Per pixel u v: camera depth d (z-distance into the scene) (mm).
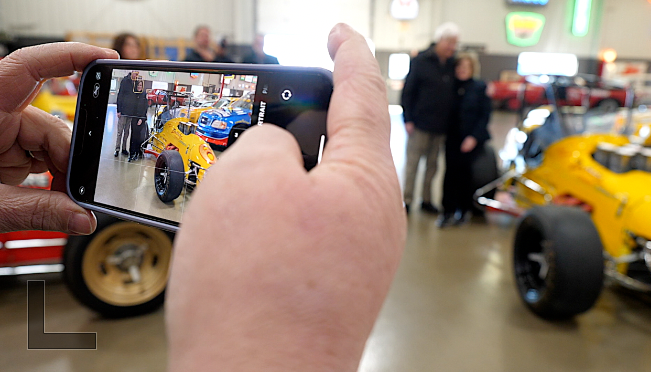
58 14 10703
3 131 709
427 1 12883
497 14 13391
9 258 1955
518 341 1930
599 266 1893
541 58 13758
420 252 2936
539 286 2168
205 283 259
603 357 1831
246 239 259
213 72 504
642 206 2064
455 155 3506
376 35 12867
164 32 11391
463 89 3396
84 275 1835
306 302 251
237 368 234
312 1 12266
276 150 299
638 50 13609
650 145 2486
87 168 629
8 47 8719
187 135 523
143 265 1987
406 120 3490
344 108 342
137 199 565
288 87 458
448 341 1917
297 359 243
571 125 2928
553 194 2662
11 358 1684
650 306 2270
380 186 306
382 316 2104
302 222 263
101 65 633
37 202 632
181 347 256
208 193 285
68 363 1667
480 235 3301
